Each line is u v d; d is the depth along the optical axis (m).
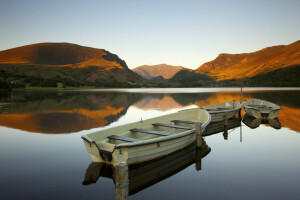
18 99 50.06
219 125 19.05
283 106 32.88
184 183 7.88
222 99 50.50
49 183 7.78
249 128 17.78
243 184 7.75
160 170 9.12
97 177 8.30
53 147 12.09
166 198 6.83
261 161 9.99
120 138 9.62
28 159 10.19
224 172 8.82
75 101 46.28
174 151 10.41
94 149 8.67
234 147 12.30
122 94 77.75
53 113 26.48
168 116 14.66
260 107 24.86
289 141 13.56
